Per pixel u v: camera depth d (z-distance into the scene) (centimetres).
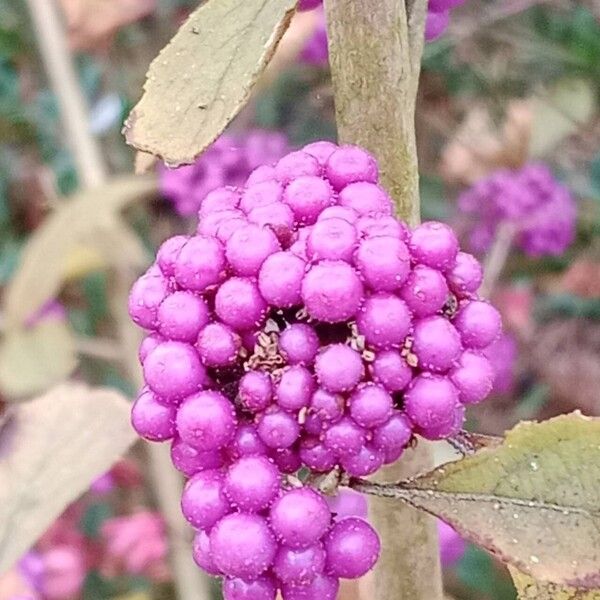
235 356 6
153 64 7
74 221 15
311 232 6
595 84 21
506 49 22
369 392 6
